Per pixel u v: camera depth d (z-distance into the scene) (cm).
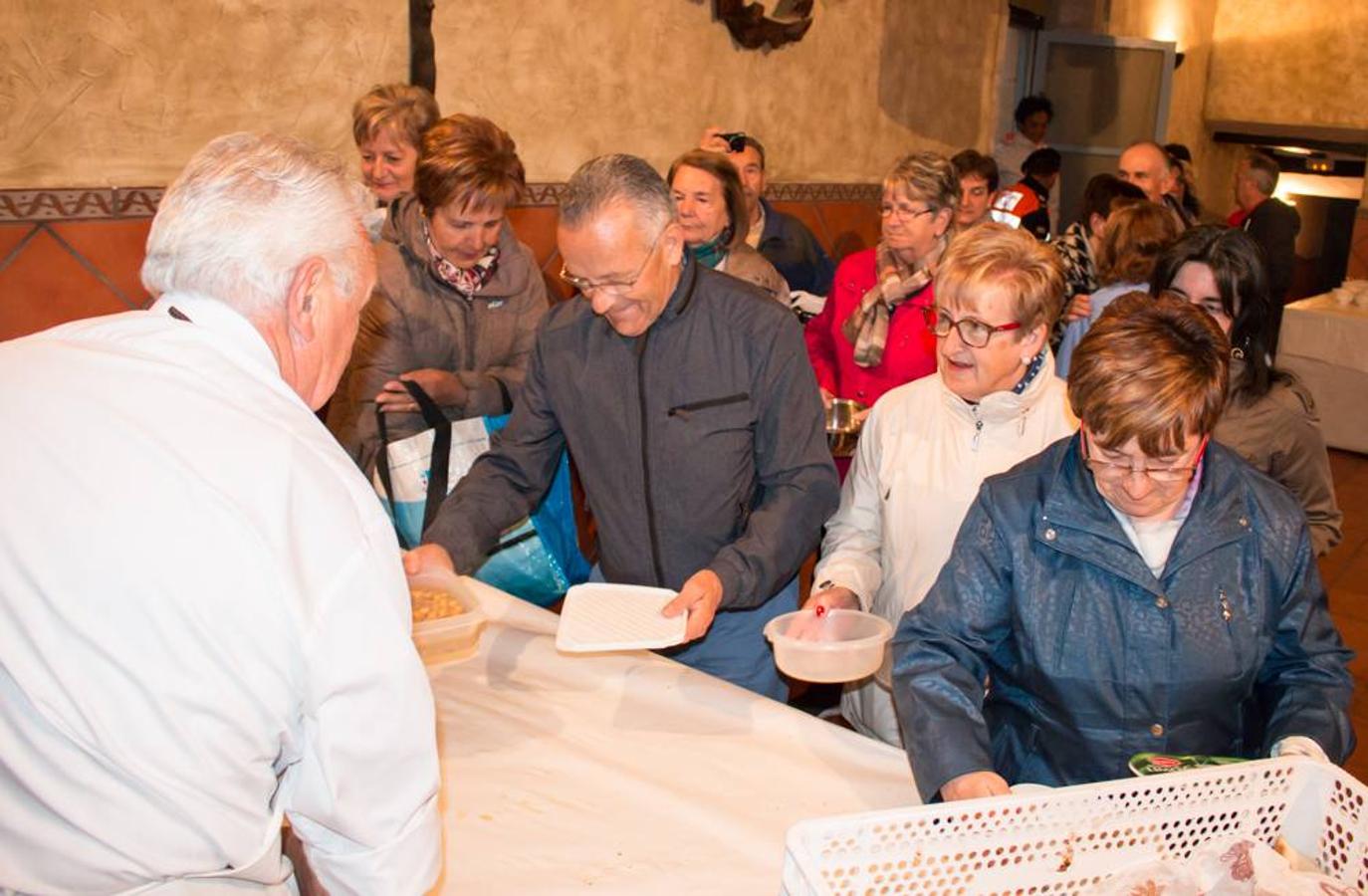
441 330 267
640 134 480
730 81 516
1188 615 142
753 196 411
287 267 110
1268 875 121
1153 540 147
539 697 179
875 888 118
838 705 304
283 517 101
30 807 101
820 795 154
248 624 98
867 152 604
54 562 97
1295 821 131
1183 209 479
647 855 141
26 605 97
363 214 123
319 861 111
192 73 343
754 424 202
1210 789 127
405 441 250
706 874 138
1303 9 876
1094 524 143
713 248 326
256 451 103
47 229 324
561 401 209
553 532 251
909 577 198
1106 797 123
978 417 193
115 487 99
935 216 299
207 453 101
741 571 185
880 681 200
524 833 145
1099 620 145
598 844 143
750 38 512
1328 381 636
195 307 110
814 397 202
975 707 146
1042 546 146
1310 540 144
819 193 579
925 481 196
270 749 102
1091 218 404
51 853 100
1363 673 381
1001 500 150
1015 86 715
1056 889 125
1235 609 142
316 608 101
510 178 256
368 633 104
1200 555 141
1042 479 149
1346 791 126
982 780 136
